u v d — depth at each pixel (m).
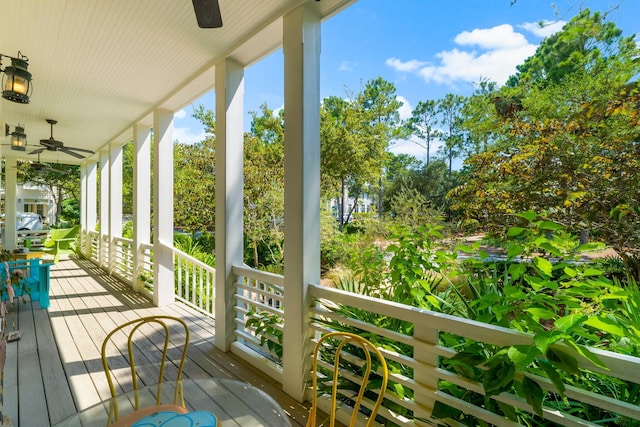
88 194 9.01
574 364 1.14
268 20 2.50
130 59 3.21
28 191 16.53
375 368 1.88
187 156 7.69
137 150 5.29
